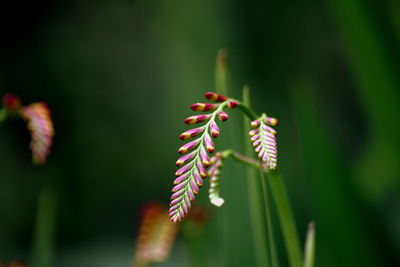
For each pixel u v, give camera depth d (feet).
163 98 16.96
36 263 2.77
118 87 17.99
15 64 17.66
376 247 2.94
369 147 4.22
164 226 2.46
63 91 18.03
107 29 18.21
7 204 16.29
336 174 2.94
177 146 16.94
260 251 2.46
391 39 3.35
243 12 14.92
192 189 1.97
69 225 16.58
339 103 14.30
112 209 17.13
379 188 4.11
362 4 3.32
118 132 17.87
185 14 15.62
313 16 14.65
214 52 15.21
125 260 13.87
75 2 18.16
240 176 2.68
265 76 14.39
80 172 17.39
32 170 16.88
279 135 11.98
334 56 14.47
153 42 16.94
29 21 17.83
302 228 3.73
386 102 3.42
